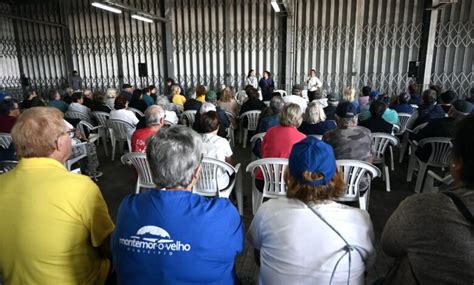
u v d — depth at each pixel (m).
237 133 6.66
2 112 3.84
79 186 1.26
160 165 1.17
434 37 8.87
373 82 9.72
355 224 1.21
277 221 1.25
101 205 1.33
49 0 10.63
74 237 1.25
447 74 9.21
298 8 9.59
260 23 9.93
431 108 4.38
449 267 0.99
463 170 1.04
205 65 10.58
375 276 2.34
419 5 9.02
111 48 11.00
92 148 4.34
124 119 4.98
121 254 1.12
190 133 1.26
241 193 3.23
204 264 1.11
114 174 4.57
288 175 1.32
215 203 1.17
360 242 1.20
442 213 0.99
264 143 2.91
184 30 10.42
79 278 1.30
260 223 1.32
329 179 1.25
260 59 10.19
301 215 1.21
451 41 8.99
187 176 1.19
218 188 2.77
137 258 1.10
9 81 11.26
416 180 4.07
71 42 11.18
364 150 2.75
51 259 1.23
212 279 1.15
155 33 10.66
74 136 3.81
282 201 1.29
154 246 1.09
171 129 1.26
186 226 1.09
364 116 4.34
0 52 10.88
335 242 1.18
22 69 11.60
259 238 1.34
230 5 9.98
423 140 3.45
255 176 2.91
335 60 9.77
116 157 5.44
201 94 6.43
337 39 9.62
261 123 3.96
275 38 9.97
